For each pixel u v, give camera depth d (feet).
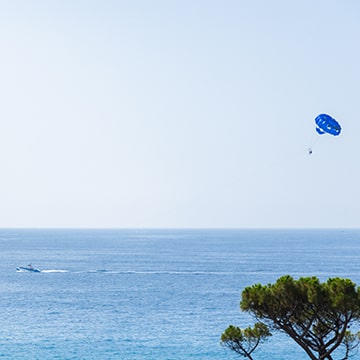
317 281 143.02
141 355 341.21
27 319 468.75
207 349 356.18
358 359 322.34
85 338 390.01
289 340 371.56
